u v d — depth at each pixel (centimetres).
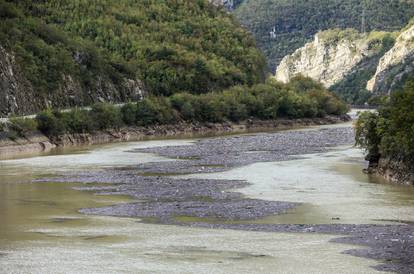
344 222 6994
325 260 5556
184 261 5616
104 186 9706
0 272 5322
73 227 6938
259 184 9669
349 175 10450
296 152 14112
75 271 5359
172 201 8438
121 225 7031
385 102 10769
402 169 9738
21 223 7156
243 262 5559
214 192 9038
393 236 6288
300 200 8312
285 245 6084
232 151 14562
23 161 12962
